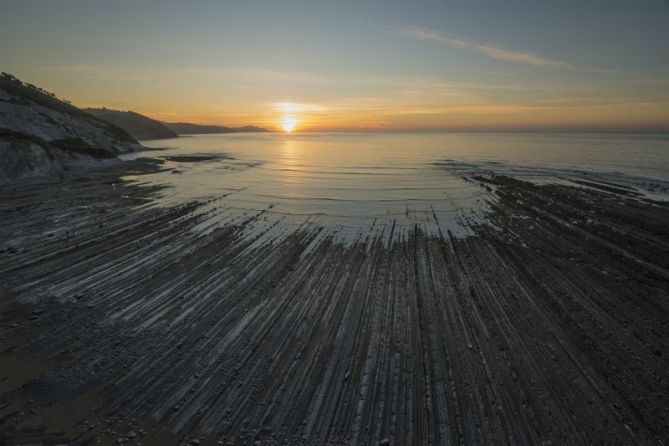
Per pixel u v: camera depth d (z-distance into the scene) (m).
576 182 30.98
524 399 7.27
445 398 7.25
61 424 6.59
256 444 6.22
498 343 9.05
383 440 6.29
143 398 7.21
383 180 32.41
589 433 6.52
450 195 26.20
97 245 15.50
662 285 12.29
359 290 11.80
